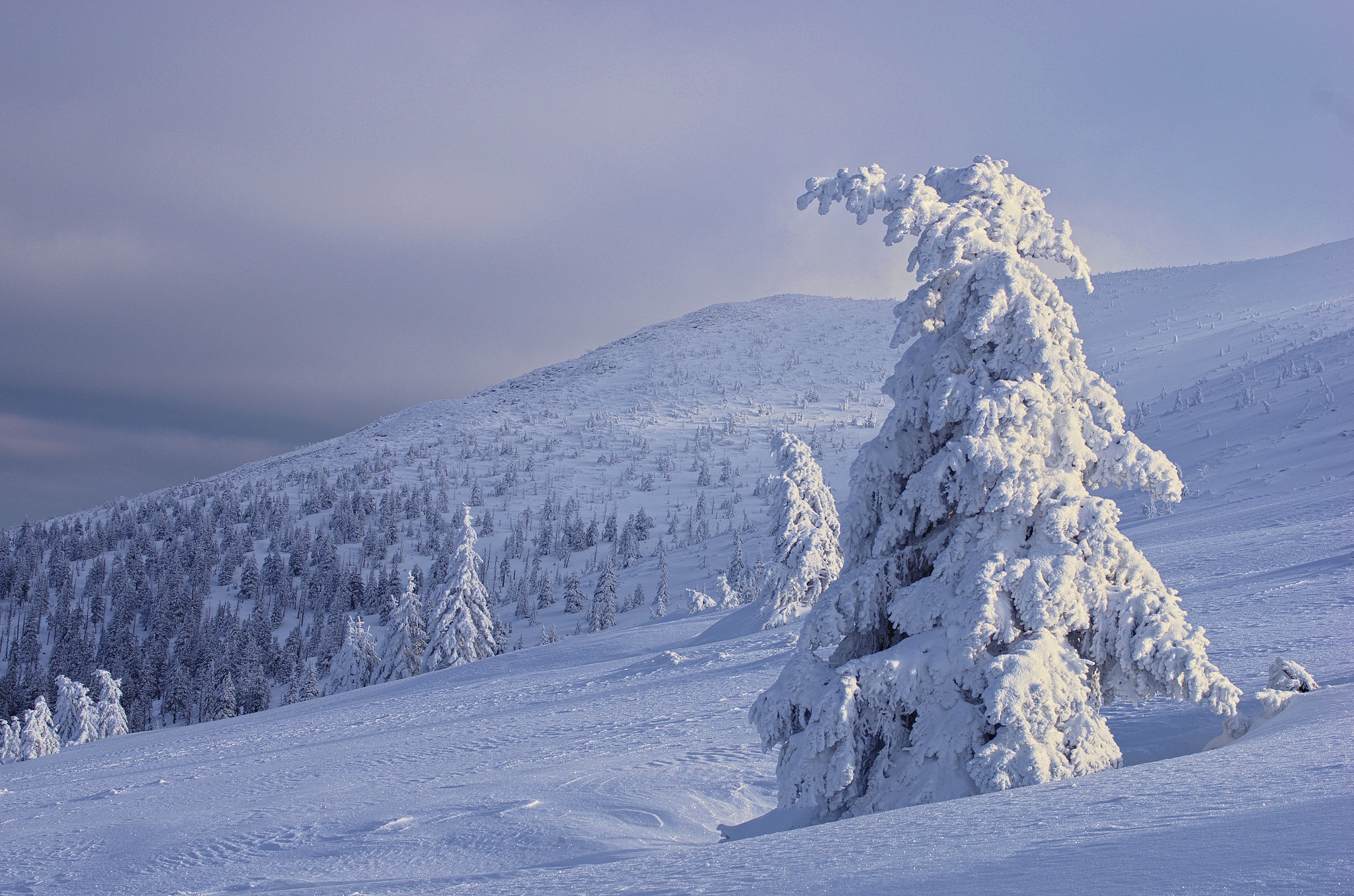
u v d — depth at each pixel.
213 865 11.93
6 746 56.69
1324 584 19.89
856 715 8.96
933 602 9.49
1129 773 6.55
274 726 34.03
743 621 39.03
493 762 18.16
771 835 6.95
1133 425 122.81
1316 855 2.78
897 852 4.55
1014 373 9.74
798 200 10.83
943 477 9.65
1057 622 9.02
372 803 14.92
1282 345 165.62
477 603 57.62
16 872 12.97
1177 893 2.62
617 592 162.50
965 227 10.03
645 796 12.81
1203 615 18.80
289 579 182.12
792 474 37.81
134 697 120.69
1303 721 7.88
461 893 6.45
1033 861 3.63
